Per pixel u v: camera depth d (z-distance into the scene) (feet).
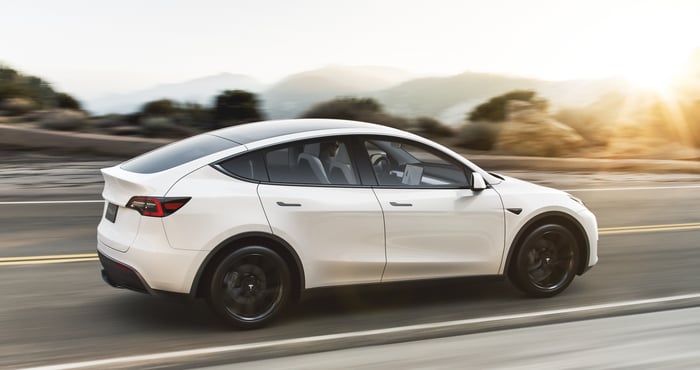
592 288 21.15
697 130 89.10
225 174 16.40
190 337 16.24
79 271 22.41
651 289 21.16
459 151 75.00
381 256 17.57
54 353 15.16
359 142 17.84
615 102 95.14
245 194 16.31
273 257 16.53
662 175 57.31
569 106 94.32
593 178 53.72
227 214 16.02
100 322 17.31
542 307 19.01
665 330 17.02
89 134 69.77
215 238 15.88
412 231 17.81
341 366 14.42
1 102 79.56
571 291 20.75
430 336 16.48
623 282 21.95
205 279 16.22
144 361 14.69
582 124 89.86
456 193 18.45
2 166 48.96
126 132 73.92
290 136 17.29
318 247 16.93
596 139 87.25
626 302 19.63
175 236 15.70
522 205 19.07
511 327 17.22
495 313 18.40
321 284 17.20
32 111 79.46
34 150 56.24
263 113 82.99
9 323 17.20
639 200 41.55
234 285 16.39
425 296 19.86
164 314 17.94
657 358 15.02
